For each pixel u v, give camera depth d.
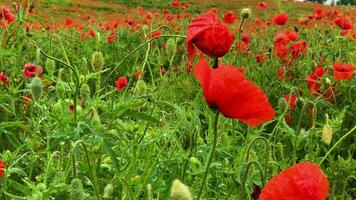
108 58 7.68
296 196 1.21
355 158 4.42
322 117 4.99
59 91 2.96
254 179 2.64
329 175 3.62
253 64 6.61
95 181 2.41
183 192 1.38
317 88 5.32
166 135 2.97
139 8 12.09
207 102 1.73
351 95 5.36
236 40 6.89
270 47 8.15
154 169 2.76
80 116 2.79
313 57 7.04
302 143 3.76
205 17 2.27
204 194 2.81
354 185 3.73
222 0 30.58
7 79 4.37
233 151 3.23
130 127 2.88
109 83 6.96
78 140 2.30
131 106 2.80
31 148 2.90
